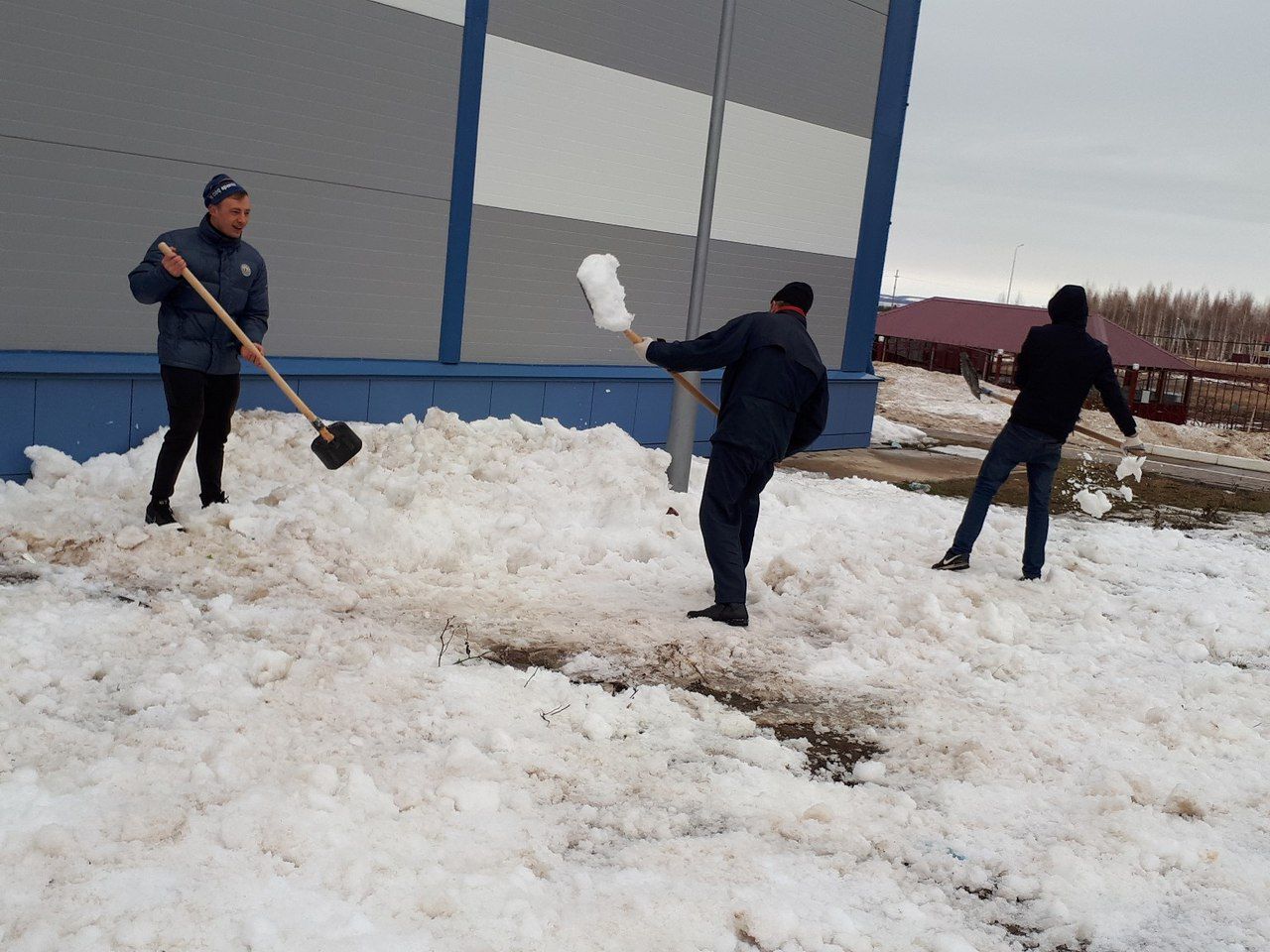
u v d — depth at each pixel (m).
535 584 5.20
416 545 5.36
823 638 4.88
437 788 2.94
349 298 7.89
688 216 10.08
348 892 2.43
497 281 8.78
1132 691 4.40
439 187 8.22
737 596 4.89
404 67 7.83
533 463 6.80
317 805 2.72
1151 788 3.43
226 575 4.75
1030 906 2.76
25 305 6.40
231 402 5.55
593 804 3.06
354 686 3.56
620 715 3.67
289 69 7.25
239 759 2.93
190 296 5.25
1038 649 5.04
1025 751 3.67
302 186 7.48
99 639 3.77
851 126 11.34
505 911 2.41
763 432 4.76
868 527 7.30
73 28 6.31
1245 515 9.76
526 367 9.07
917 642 4.83
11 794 2.64
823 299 11.55
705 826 3.01
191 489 6.00
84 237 6.56
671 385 9.96
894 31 11.42
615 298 4.94
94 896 2.27
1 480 6.09
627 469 6.79
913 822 3.13
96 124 6.49
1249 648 5.32
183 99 6.81
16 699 3.21
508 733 3.43
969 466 11.56
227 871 2.42
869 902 2.69
